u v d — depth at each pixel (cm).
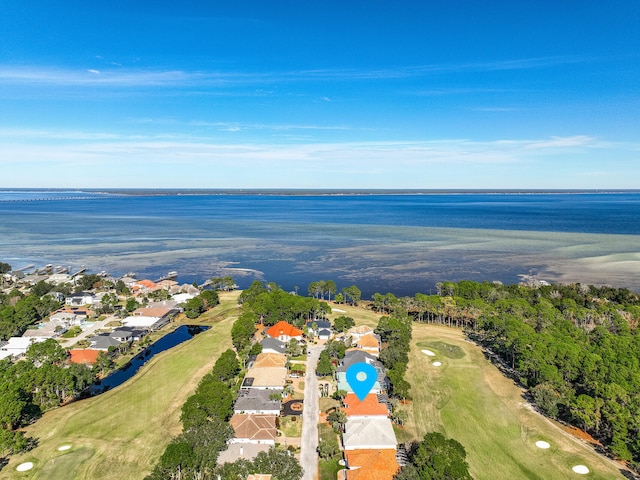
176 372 10819
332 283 18238
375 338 12519
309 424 8562
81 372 10144
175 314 15888
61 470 7094
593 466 7350
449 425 8569
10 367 10025
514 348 11175
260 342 12112
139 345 13000
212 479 6819
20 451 7569
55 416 8781
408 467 6644
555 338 11250
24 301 15625
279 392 9631
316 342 13012
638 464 7156
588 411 8131
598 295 17950
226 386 9450
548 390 9194
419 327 14712
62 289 18488
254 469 6762
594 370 9462
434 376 10719
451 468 6469
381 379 10262
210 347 12444
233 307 16862
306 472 7169
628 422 7544
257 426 7912
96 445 7775
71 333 13625
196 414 7875
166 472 6650
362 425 7975
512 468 7319
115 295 18012
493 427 8525
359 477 6725
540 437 8175
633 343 10856
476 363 11569
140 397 9581
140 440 7944
